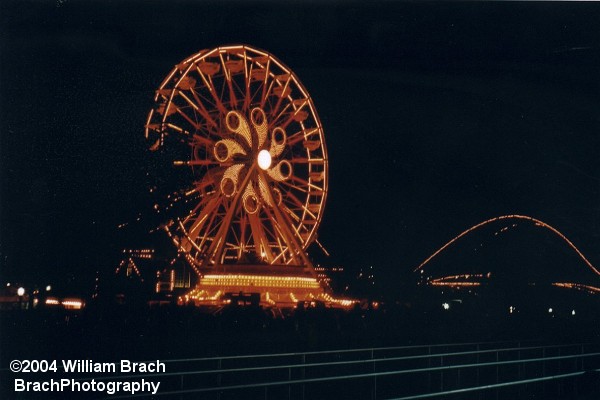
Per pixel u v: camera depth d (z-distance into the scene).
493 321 63.69
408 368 35.06
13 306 49.78
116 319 39.50
